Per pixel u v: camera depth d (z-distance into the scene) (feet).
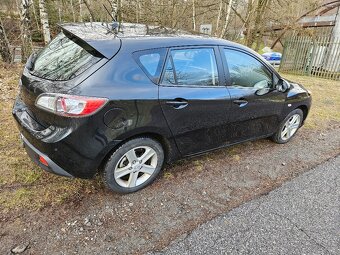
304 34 49.88
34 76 8.54
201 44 9.93
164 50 8.98
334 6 45.52
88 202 8.83
